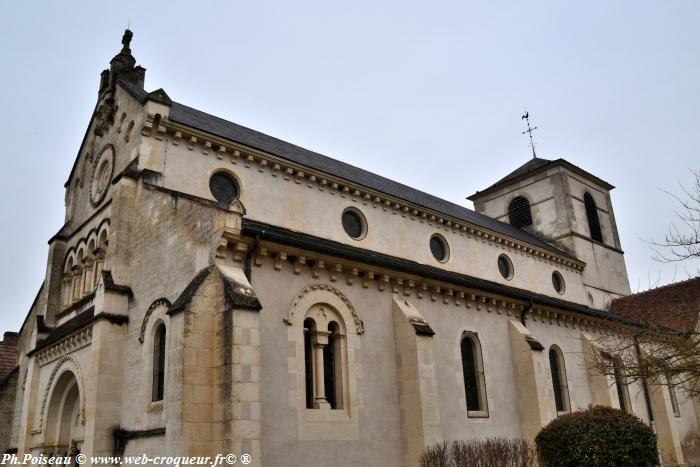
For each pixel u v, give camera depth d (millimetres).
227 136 22156
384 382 18391
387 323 19203
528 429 22438
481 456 17156
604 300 37938
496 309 23734
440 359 20484
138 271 17750
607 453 16656
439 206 31250
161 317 15930
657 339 17188
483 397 21719
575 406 25688
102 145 23016
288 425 15430
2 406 24531
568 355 26562
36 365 21734
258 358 13773
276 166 22281
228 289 14094
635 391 29312
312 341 17188
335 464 16203
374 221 24969
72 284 22750
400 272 19688
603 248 40219
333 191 24016
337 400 17266
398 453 17969
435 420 18031
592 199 41688
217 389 13531
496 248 30562
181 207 16484
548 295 32781
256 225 18078
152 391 15508
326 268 17828
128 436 15688
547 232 39312
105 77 24406
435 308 21094
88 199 23062
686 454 31781
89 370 17875
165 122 19859
